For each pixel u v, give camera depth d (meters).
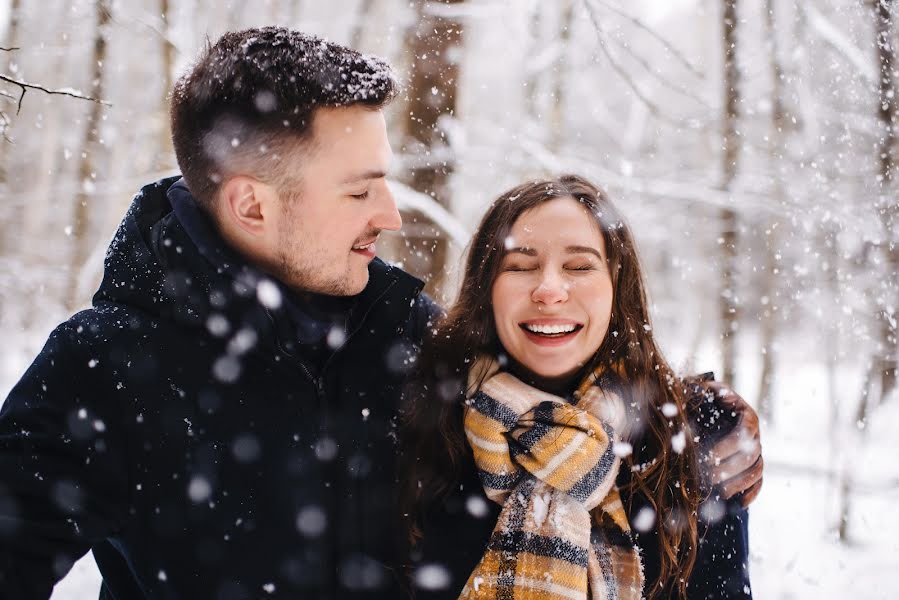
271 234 1.52
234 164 1.48
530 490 1.51
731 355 6.86
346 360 1.63
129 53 6.90
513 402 1.54
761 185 5.60
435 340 1.67
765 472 5.92
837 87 4.42
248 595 1.51
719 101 5.41
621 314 1.58
